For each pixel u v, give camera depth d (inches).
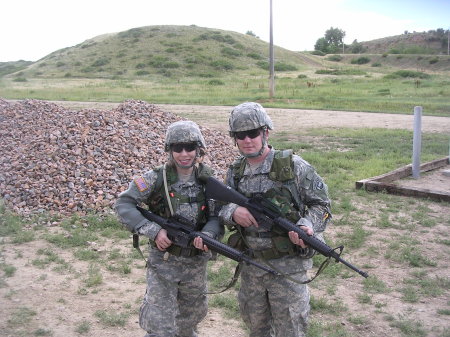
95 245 240.8
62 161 316.8
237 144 120.5
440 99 1102.4
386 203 318.0
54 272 208.5
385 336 160.4
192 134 123.3
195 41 2468.0
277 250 119.7
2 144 354.3
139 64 2140.7
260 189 120.9
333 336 158.2
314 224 118.6
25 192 290.4
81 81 1784.0
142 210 129.8
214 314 177.5
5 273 204.5
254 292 124.3
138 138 366.9
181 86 1530.5
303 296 121.8
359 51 4569.4
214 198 124.0
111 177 309.1
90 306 180.4
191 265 128.4
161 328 123.6
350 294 191.3
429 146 537.0
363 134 623.8
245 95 1248.8
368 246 242.2
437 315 173.3
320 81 1686.8
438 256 228.2
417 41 4389.8
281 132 651.5
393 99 1115.3
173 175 128.3
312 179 120.3
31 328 163.2
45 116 398.0
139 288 197.0
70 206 281.9
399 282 201.6
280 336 122.3
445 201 318.3
